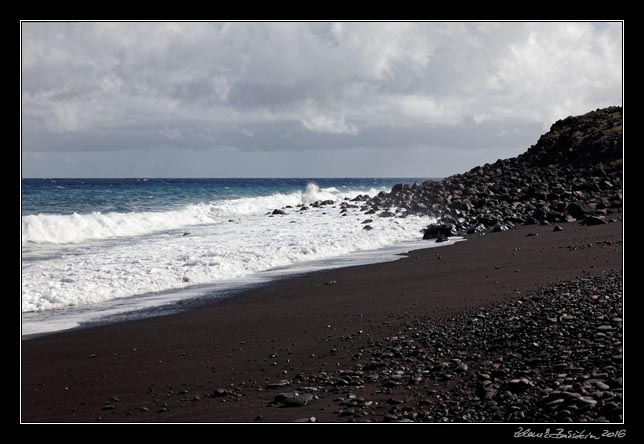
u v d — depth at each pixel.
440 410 6.98
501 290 12.76
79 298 15.10
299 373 8.89
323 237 26.50
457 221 29.16
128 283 16.81
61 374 9.56
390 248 23.72
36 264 19.67
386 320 11.37
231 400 8.01
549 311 9.91
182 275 17.84
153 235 30.33
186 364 9.80
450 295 13.02
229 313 13.26
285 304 13.86
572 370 7.48
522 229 26.38
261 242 25.20
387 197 43.62
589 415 6.33
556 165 45.50
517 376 7.68
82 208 46.06
